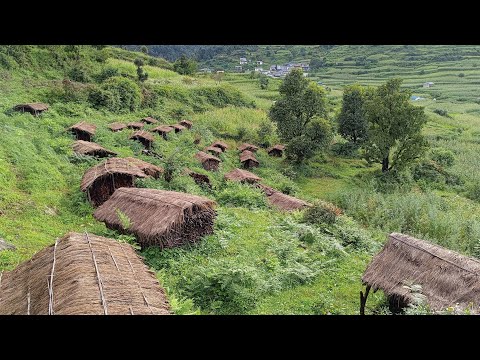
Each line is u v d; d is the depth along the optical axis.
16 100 33.41
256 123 49.03
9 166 18.11
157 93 49.22
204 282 11.67
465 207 29.17
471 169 39.25
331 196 30.91
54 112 31.58
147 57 69.88
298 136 39.66
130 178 18.36
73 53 46.47
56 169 19.89
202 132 41.25
